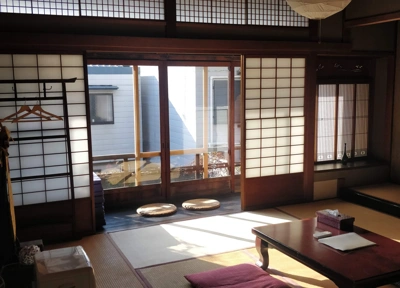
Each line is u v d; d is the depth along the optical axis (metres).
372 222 5.02
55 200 4.48
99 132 5.62
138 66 5.67
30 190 4.36
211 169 6.30
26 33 4.09
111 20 4.57
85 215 4.63
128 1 4.67
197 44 4.95
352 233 3.39
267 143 5.64
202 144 6.19
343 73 6.50
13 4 4.15
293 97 5.73
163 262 3.88
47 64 4.30
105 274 3.65
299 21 5.68
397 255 3.00
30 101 4.27
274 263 3.83
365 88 6.69
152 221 5.12
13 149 4.25
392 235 4.56
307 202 5.95
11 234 3.29
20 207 4.31
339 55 6.09
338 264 2.85
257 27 5.37
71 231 4.51
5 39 4.03
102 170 5.68
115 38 4.51
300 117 5.81
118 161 5.75
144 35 4.78
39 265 2.79
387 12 5.24
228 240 4.44
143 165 5.87
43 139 4.32
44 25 4.28
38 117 4.26
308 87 5.76
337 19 5.87
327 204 5.84
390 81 6.44
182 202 5.98
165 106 5.83
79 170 4.57
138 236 4.60
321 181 6.04
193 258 3.97
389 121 6.50
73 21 4.39
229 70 6.20
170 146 5.97
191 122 6.07
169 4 4.85
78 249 3.07
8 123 4.19
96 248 4.26
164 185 5.96
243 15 5.30
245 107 5.43
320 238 3.33
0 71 4.13
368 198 5.64
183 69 5.91
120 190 5.73
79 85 4.45
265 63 5.47
